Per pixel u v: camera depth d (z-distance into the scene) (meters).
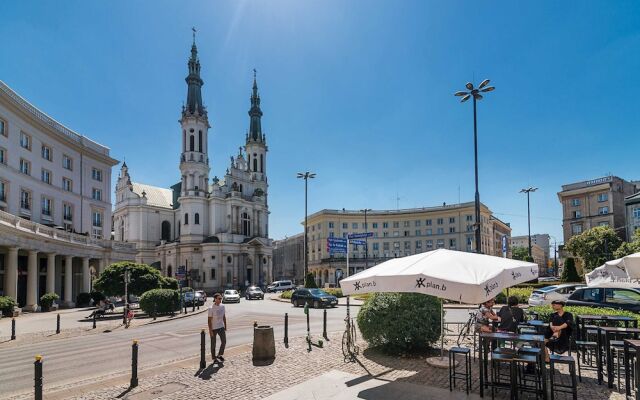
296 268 124.44
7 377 10.95
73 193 47.12
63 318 28.03
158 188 98.81
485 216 99.12
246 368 10.34
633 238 43.78
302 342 13.98
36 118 39.75
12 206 36.38
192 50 88.00
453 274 7.77
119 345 15.84
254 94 100.75
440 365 9.80
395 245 101.19
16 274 30.59
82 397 8.35
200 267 81.31
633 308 13.81
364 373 9.48
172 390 8.65
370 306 11.70
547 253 160.38
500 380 8.29
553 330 9.31
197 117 85.75
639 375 6.57
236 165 93.31
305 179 45.50
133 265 31.02
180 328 21.08
